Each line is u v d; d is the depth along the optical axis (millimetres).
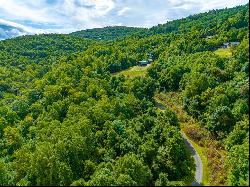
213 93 128500
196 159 105562
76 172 98438
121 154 105562
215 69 143625
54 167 93312
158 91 166250
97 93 157000
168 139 102688
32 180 95312
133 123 121438
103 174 88062
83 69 194375
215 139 113250
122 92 164625
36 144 117125
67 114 139750
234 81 131000
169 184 86562
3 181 98938
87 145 109500
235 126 107625
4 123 150875
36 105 160750
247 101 116188
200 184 93375
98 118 127875
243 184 85062
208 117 119688
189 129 122250
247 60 139625
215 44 198750
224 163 99562
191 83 140625
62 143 101938
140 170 88938
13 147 134375
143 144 102500
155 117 126312
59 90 163875
